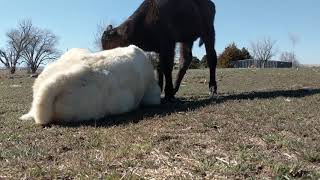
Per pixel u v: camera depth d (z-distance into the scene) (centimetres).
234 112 160
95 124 143
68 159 105
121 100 160
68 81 147
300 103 184
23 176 94
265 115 154
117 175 92
